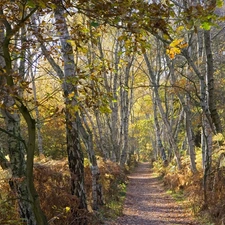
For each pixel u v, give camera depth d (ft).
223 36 52.49
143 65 91.09
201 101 27.86
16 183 18.90
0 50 14.98
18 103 10.34
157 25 10.03
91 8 10.03
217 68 54.54
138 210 41.47
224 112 47.75
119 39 10.78
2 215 18.21
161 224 32.94
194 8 9.39
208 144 35.96
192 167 50.83
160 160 111.65
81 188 25.45
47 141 76.38
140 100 127.34
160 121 125.39
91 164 36.50
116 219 34.88
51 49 12.90
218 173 32.86
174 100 87.97
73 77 12.13
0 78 10.18
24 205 18.48
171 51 10.85
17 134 19.03
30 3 9.15
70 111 12.32
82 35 12.50
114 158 68.95
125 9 9.59
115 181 52.80
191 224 31.12
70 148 25.48
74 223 23.89
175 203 44.21
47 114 12.85
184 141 94.38
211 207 31.01
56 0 9.95
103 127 79.30
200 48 40.19
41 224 10.37
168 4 9.73
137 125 135.33
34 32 11.65
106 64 13.61
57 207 23.31
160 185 69.15
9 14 11.42
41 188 23.39
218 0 9.29
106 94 12.61
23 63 19.13
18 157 18.97
